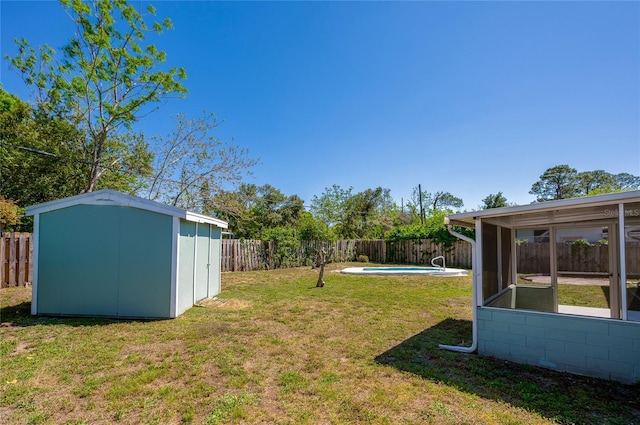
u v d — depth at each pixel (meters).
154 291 5.66
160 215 5.77
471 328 5.09
